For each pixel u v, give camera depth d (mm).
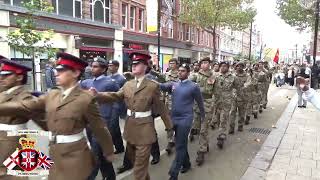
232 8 31484
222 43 59656
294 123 11062
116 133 7098
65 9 20312
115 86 6238
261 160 7070
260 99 13055
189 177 6262
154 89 5199
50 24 18266
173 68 9383
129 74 7406
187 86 5996
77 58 3738
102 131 3924
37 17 13148
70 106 3668
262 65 13094
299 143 8445
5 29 15648
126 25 27062
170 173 5789
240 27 33062
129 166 6281
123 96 5285
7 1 16328
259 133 9750
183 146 5867
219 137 8195
